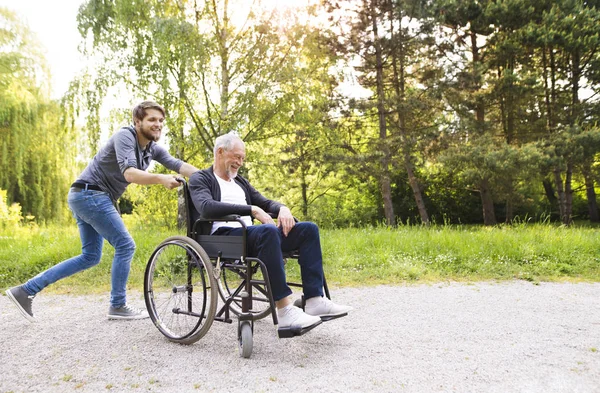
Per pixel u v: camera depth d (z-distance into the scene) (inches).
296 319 100.8
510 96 638.5
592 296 164.9
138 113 131.1
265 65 479.2
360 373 92.0
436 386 85.1
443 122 659.4
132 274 204.7
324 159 608.4
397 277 200.4
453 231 292.5
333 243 259.8
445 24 644.1
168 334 115.5
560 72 732.7
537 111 738.2
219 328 126.4
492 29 640.4
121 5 456.4
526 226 315.6
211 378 90.7
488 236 260.1
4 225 455.2
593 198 901.2
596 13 631.2
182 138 488.1
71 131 520.7
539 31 603.2
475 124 636.1
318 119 555.5
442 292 172.7
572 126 645.9
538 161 562.3
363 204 899.4
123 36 468.4
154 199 579.5
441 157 587.8
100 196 131.9
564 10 637.9
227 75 493.0
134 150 128.2
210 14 478.9
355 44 604.7
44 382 90.3
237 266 106.3
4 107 584.1
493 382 86.8
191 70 456.8
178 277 173.3
